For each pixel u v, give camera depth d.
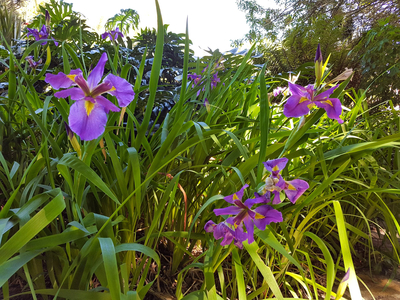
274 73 3.83
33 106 0.77
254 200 0.46
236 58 1.43
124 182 0.62
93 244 0.51
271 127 0.85
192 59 2.46
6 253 0.38
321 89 0.52
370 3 4.04
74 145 0.50
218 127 0.89
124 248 0.50
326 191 0.86
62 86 0.46
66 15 2.38
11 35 3.07
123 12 2.69
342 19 3.98
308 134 0.68
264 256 0.83
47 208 0.41
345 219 1.10
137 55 2.22
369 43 2.90
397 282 0.95
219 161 0.91
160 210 0.58
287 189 0.47
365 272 1.01
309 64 1.10
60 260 0.60
